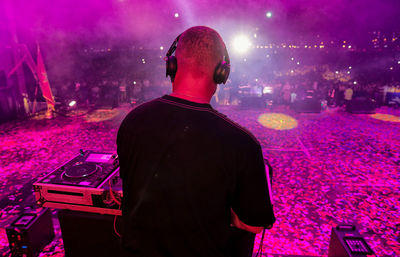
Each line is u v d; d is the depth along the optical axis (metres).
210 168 0.80
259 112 11.25
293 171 5.70
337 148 7.05
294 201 4.51
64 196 1.83
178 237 0.85
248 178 0.82
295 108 11.26
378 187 4.99
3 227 3.75
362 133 8.31
